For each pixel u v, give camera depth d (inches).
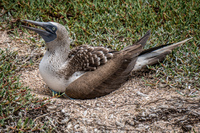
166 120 204.7
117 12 324.2
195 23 303.6
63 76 232.5
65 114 212.4
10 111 209.2
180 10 318.0
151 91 237.9
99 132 200.2
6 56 280.1
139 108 216.2
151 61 265.0
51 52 236.8
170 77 253.6
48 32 236.8
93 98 235.1
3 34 311.4
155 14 325.4
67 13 333.7
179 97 224.2
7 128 200.2
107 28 309.4
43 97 220.8
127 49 252.7
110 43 297.0
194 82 244.2
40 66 238.4
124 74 245.1
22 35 311.9
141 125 202.8
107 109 218.1
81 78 231.1
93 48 244.5
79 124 206.2
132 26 311.7
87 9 327.3
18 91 229.5
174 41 289.4
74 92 228.7
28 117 210.4
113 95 236.7
